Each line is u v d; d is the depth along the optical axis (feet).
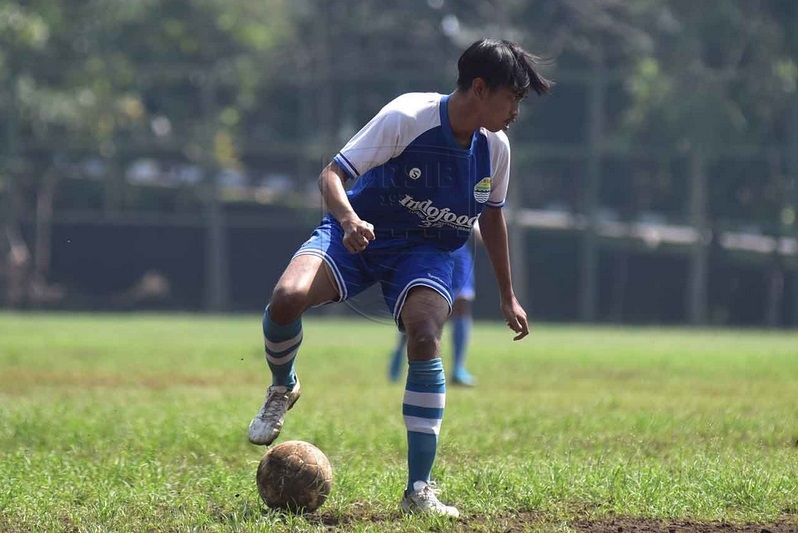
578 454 84.58
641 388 148.36
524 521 61.93
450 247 66.90
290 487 62.23
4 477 73.41
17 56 496.64
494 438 91.81
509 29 511.40
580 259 539.29
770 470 74.08
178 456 84.12
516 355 214.28
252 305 550.36
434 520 59.36
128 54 536.83
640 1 519.19
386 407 117.29
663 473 72.64
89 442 89.40
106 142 517.96
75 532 59.88
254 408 111.24
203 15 536.42
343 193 62.80
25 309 528.22
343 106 535.60
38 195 537.24
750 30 499.10
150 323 367.25
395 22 522.47
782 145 517.55
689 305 524.93
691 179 498.28
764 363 193.06
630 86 499.10
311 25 565.94
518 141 526.98
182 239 543.80
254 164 568.41
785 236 499.10
